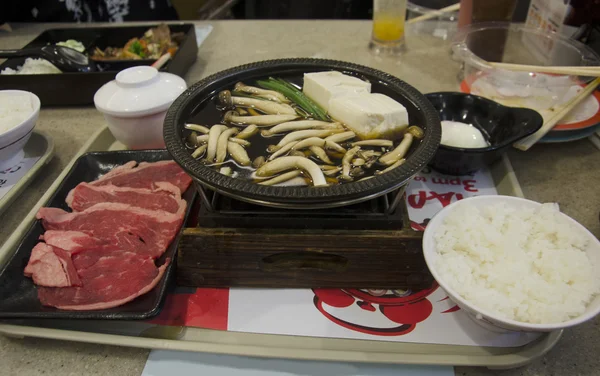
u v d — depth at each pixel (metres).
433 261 0.28
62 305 0.29
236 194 0.25
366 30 0.72
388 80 0.36
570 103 0.45
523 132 0.37
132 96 0.41
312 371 0.27
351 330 0.30
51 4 0.77
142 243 0.33
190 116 0.34
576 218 0.37
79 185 0.38
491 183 0.42
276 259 0.33
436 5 0.71
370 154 0.30
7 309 0.29
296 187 0.25
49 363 0.28
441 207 0.39
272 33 0.72
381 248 0.30
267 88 0.37
